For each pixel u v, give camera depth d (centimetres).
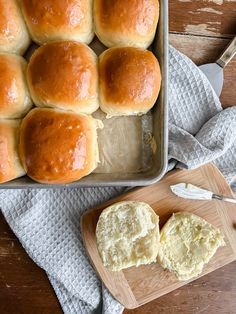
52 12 27
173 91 33
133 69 27
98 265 33
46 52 27
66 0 27
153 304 35
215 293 35
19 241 34
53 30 27
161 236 33
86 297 34
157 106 29
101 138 30
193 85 33
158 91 28
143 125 30
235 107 33
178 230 33
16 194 33
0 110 27
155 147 29
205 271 34
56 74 27
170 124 33
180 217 33
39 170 27
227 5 34
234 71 34
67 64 27
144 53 27
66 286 34
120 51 27
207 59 34
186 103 34
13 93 27
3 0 27
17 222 33
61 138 27
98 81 28
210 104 33
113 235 32
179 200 33
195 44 34
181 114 34
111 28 27
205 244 33
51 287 34
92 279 34
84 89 27
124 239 32
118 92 27
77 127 27
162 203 33
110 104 28
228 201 33
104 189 34
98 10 28
